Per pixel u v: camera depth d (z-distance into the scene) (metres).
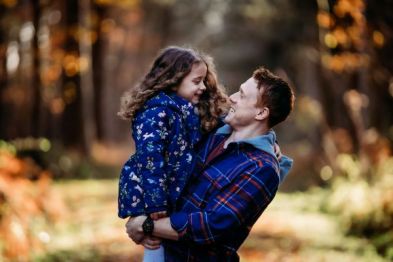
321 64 17.75
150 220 3.37
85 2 19.47
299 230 11.75
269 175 3.46
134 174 3.48
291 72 30.02
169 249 3.50
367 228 10.95
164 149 3.46
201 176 3.53
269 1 20.05
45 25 19.50
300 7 19.08
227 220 3.36
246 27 32.06
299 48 23.59
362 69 14.25
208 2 38.03
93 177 20.25
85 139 22.69
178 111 3.54
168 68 3.66
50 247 9.12
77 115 22.38
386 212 10.80
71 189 16.77
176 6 38.50
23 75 23.08
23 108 23.05
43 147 18.41
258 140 3.54
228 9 33.06
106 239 10.41
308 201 15.12
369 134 13.97
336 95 18.20
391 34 10.75
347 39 10.87
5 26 16.92
